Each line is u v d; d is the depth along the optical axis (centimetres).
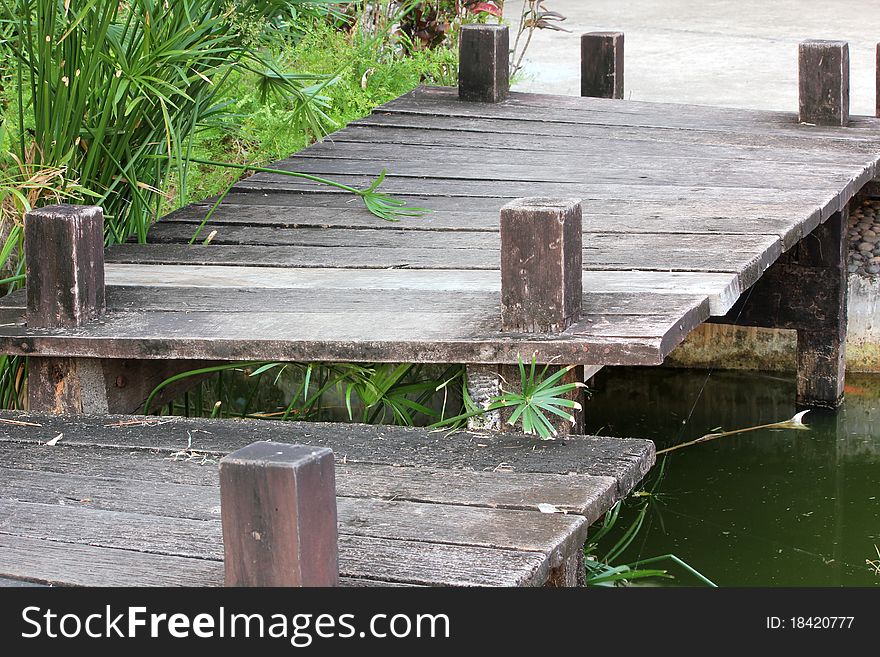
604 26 1182
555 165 545
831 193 477
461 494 288
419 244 441
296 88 512
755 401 625
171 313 374
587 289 365
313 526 220
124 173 441
